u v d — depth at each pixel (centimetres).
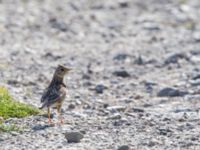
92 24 3969
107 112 2033
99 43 3491
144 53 3200
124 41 3544
